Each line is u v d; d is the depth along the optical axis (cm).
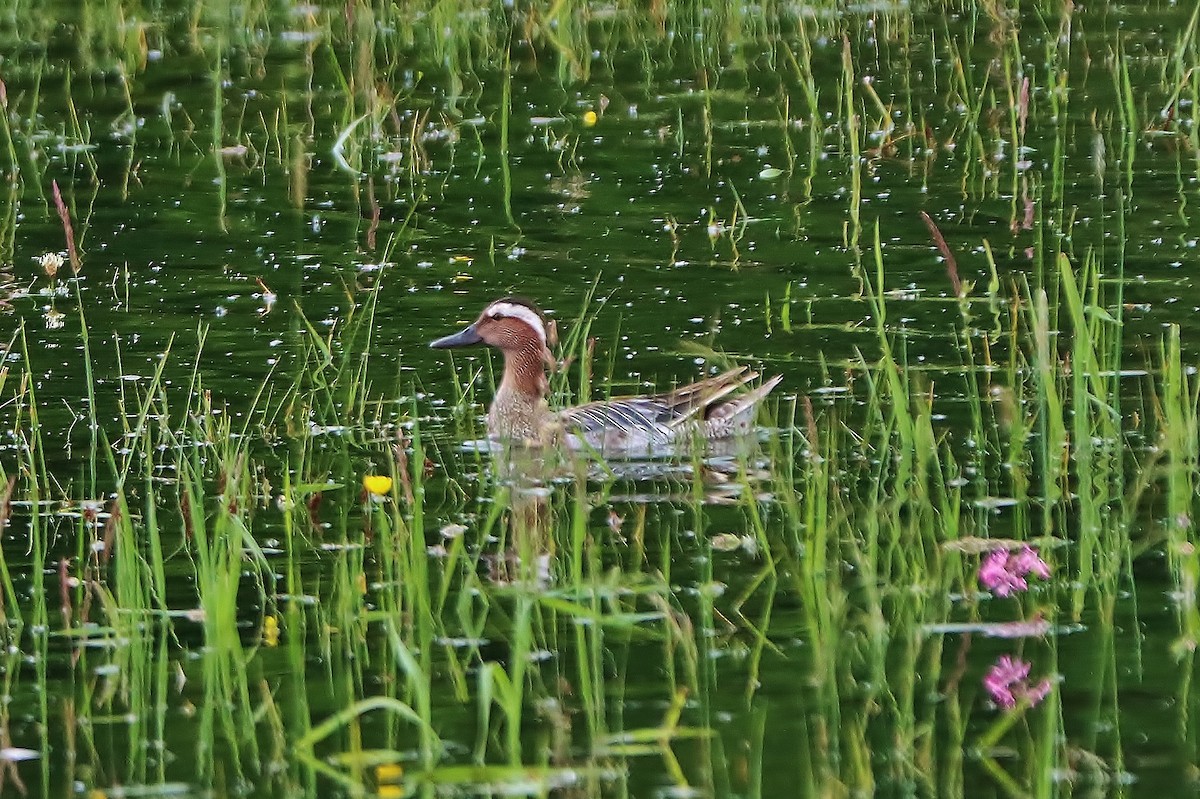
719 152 2459
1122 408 1549
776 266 1994
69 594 1226
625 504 1400
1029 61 2858
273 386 1669
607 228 2147
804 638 1140
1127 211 2136
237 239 2127
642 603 1195
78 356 1741
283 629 1166
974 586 1212
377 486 1388
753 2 3306
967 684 1072
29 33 3144
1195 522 1292
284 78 2867
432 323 1850
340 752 1002
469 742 1012
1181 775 956
